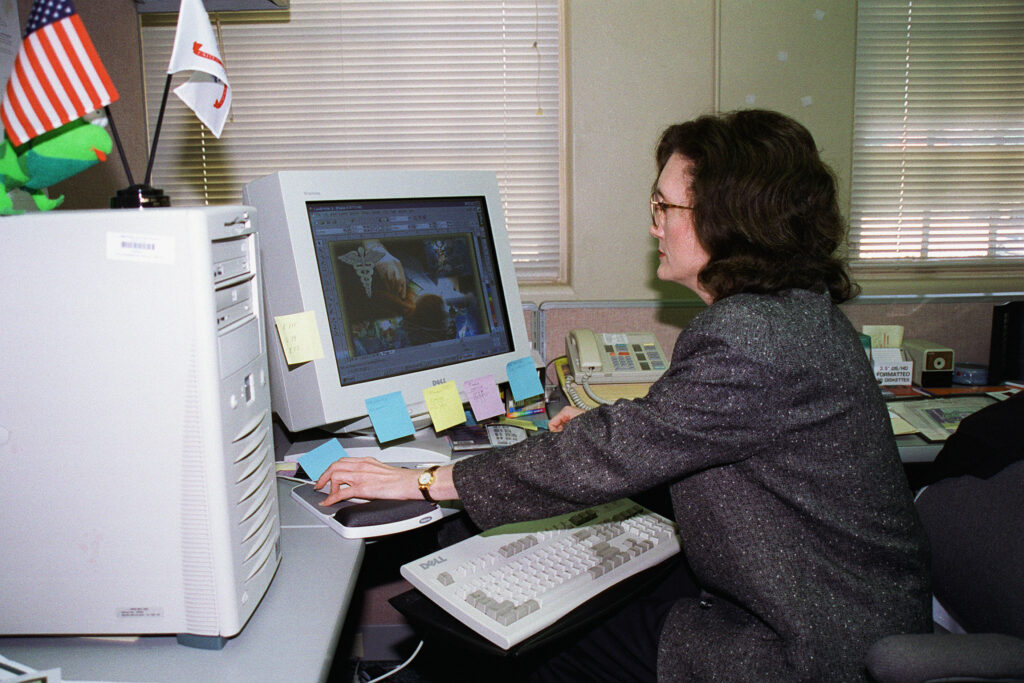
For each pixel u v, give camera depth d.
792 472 0.93
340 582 0.91
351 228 1.27
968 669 0.78
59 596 0.78
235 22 1.86
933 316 1.89
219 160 1.91
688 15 1.81
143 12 1.67
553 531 1.12
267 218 1.21
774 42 1.82
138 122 1.75
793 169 0.98
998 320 1.75
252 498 0.83
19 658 0.77
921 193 2.00
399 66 1.88
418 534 1.96
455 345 1.42
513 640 0.87
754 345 0.90
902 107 1.95
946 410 1.56
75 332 0.74
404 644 1.99
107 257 0.73
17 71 0.83
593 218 1.87
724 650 0.94
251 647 0.79
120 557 0.77
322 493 1.15
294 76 1.88
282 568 0.95
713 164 1.00
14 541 0.77
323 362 1.20
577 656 1.12
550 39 1.88
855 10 1.82
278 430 1.39
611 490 0.95
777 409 0.91
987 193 2.01
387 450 1.30
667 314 1.86
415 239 1.37
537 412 1.60
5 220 0.73
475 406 1.40
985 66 1.94
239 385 0.80
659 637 1.02
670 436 0.92
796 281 1.01
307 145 1.91
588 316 1.86
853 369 0.94
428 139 1.92
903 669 0.79
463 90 1.90
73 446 0.75
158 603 0.78
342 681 1.88
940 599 1.19
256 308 0.87
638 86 1.83
